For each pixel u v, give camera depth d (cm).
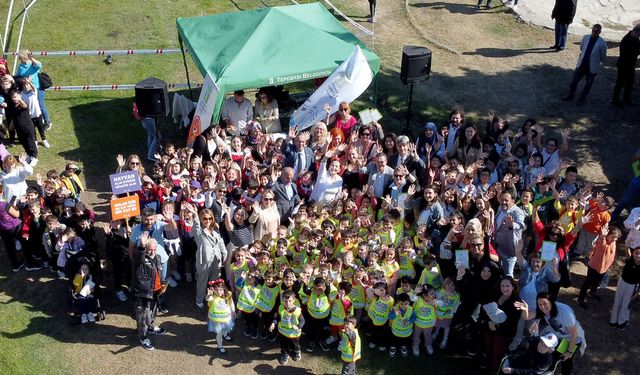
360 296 1088
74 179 1294
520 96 1736
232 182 1251
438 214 1155
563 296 1191
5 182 1246
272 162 1305
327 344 1095
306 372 1061
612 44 1942
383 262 1100
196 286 1180
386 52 1895
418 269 1145
